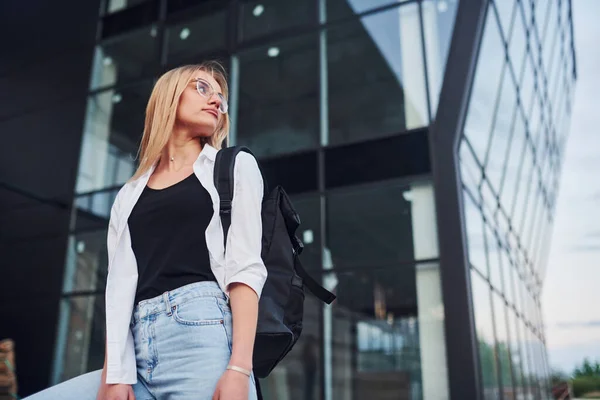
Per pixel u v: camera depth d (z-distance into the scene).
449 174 7.41
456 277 6.89
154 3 11.61
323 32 9.34
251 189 1.28
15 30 13.14
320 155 8.57
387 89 8.43
